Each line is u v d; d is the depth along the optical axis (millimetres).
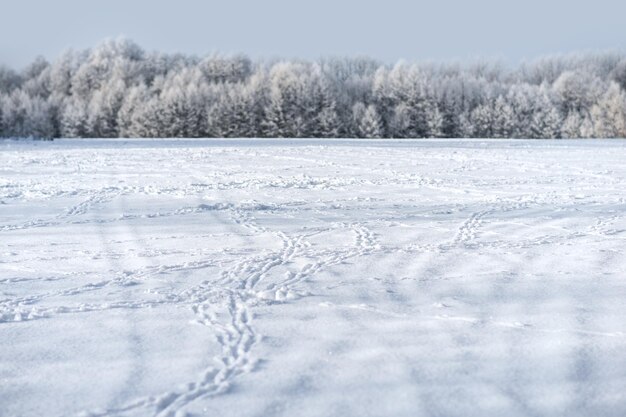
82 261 7645
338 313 5328
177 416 3432
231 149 32844
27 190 15375
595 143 39219
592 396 3635
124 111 62750
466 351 4375
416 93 64000
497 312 5312
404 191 15234
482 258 7609
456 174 19531
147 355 4383
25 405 3586
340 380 3896
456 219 10977
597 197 13898
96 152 30672
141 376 4000
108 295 6016
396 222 10656
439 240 8953
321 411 3488
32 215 11594
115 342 4660
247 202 13133
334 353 4363
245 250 8258
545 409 3480
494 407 3512
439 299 5750
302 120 61781
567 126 60906
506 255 7797
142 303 5715
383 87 66562
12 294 6098
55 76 78812
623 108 59781
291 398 3652
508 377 3916
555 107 62656
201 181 17594
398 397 3648
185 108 61938
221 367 4137
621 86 72812
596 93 65250
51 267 7324
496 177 18562
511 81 81438
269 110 61844
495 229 9898
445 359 4227
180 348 4516
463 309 5410
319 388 3783
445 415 3428
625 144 37438
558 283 6297
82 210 12211
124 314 5379
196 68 75938
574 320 5062
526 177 18547
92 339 4734
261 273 6906
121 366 4176
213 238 9203
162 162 24531
